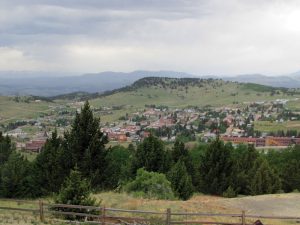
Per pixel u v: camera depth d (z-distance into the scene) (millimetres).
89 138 40844
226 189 54312
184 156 63312
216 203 34281
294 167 65500
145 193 35312
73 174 25453
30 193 45156
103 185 39875
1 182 46031
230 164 55406
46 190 42125
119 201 30547
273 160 89188
